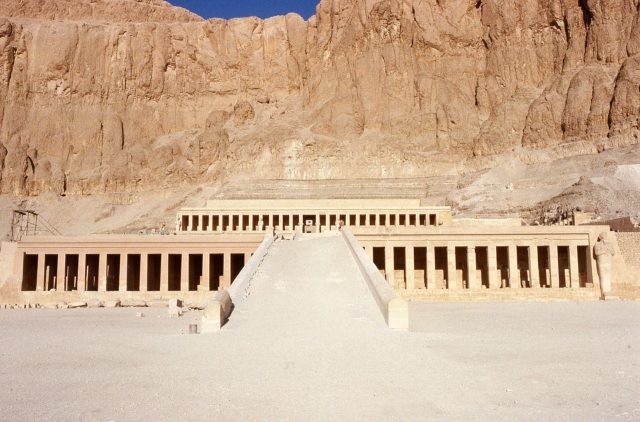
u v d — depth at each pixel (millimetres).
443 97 143500
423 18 152375
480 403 14984
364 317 31609
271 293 37375
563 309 45469
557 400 15234
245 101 163500
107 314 46719
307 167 136875
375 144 138625
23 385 17438
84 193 146500
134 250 62938
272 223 87875
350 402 15141
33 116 156000
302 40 171125
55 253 62969
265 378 17984
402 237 62438
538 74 143125
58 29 162125
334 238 54844
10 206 138000
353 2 159500
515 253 62375
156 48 169875
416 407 14609
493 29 149000
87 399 15656
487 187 114375
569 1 140500
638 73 119000
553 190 106188
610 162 109438
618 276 61219
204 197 133375
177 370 19391
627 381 17391
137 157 152625
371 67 149375
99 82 162000
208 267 62562
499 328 31359
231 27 176250
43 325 36938
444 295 60031
